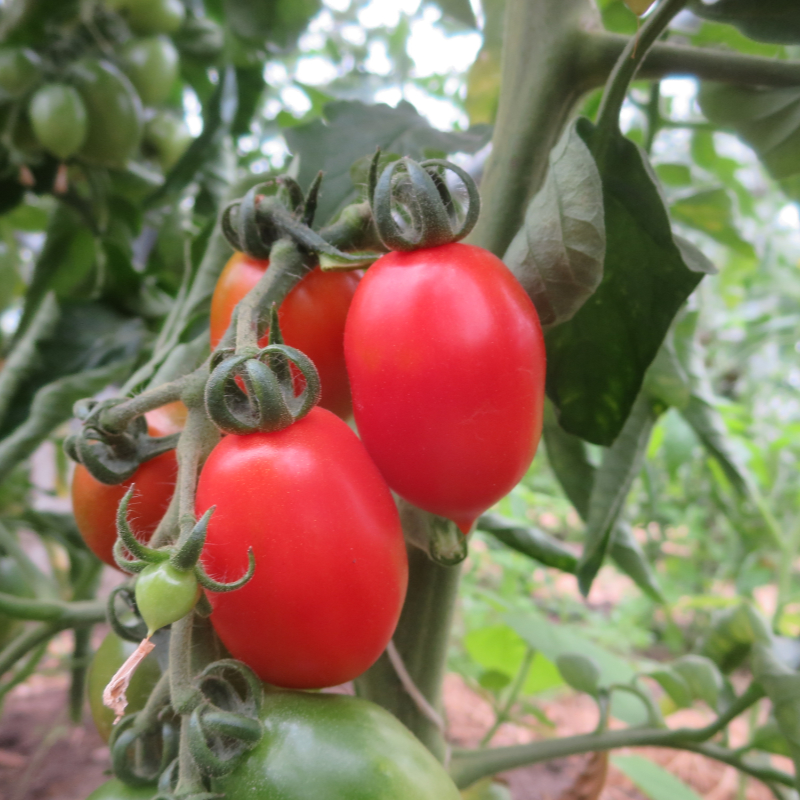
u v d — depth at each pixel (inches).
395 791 5.1
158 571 4.1
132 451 6.4
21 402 11.6
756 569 25.2
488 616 31.2
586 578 9.7
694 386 12.8
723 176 18.8
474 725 26.3
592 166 5.7
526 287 6.1
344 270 5.8
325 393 6.6
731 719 10.4
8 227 18.8
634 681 11.6
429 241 5.4
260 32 14.2
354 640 5.1
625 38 7.4
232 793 5.0
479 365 5.0
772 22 6.7
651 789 13.9
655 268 7.0
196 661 5.6
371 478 5.2
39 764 20.9
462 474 5.2
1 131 13.4
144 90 14.3
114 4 13.4
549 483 39.3
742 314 36.7
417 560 8.0
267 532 4.8
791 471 31.6
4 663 10.6
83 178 15.4
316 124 9.3
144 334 12.5
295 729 5.3
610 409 7.9
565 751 10.8
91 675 8.0
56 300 12.3
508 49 8.1
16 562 13.6
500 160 7.8
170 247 14.3
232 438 5.0
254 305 5.4
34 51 13.4
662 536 30.6
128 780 5.5
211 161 15.6
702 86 8.9
